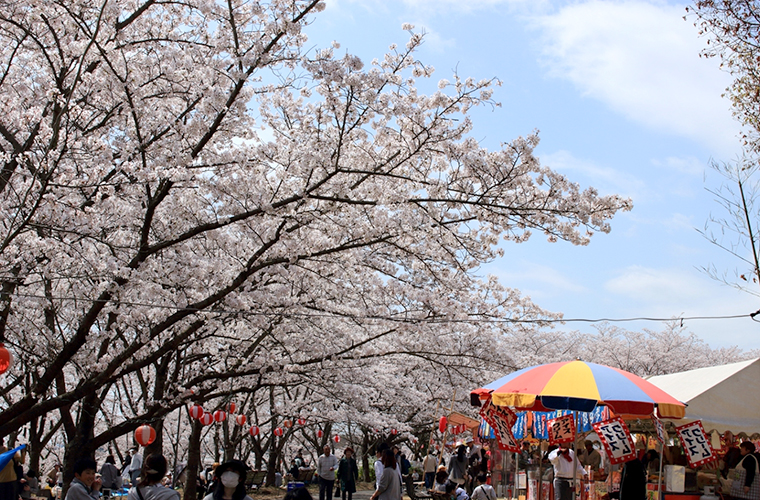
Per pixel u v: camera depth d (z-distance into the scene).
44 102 11.80
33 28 11.04
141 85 11.30
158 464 5.27
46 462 28.02
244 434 23.77
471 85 9.82
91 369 12.02
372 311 13.70
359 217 11.41
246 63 9.52
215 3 10.02
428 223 10.70
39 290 12.58
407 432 26.23
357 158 11.20
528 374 10.10
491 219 9.92
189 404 13.91
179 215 11.53
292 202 10.23
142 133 11.42
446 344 15.61
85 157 11.23
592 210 9.57
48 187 10.06
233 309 11.65
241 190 10.82
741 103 11.52
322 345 14.68
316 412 23.23
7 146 11.34
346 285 13.90
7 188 10.77
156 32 11.88
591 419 12.82
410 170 11.22
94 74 11.19
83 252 10.95
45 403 9.98
